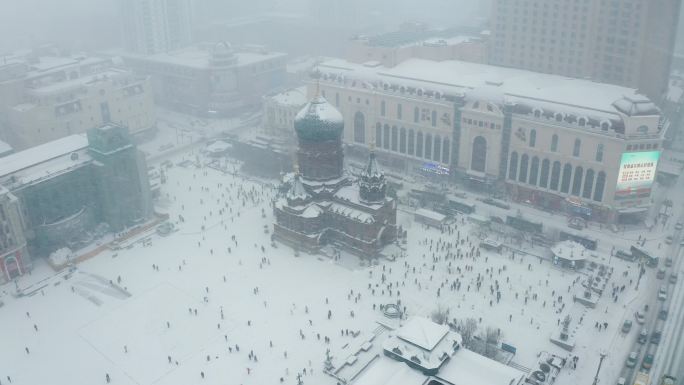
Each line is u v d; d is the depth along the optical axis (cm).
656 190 18950
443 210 17288
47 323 13012
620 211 16388
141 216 17038
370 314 13000
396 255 15162
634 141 15600
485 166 18500
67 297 13950
